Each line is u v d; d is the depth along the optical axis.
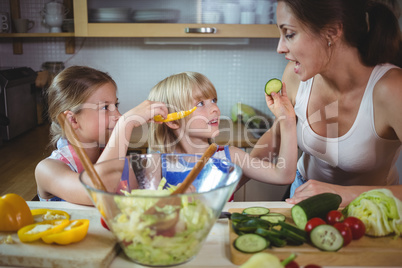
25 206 1.03
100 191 0.81
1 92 2.59
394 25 1.26
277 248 0.92
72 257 0.88
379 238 0.97
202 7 2.60
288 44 1.23
